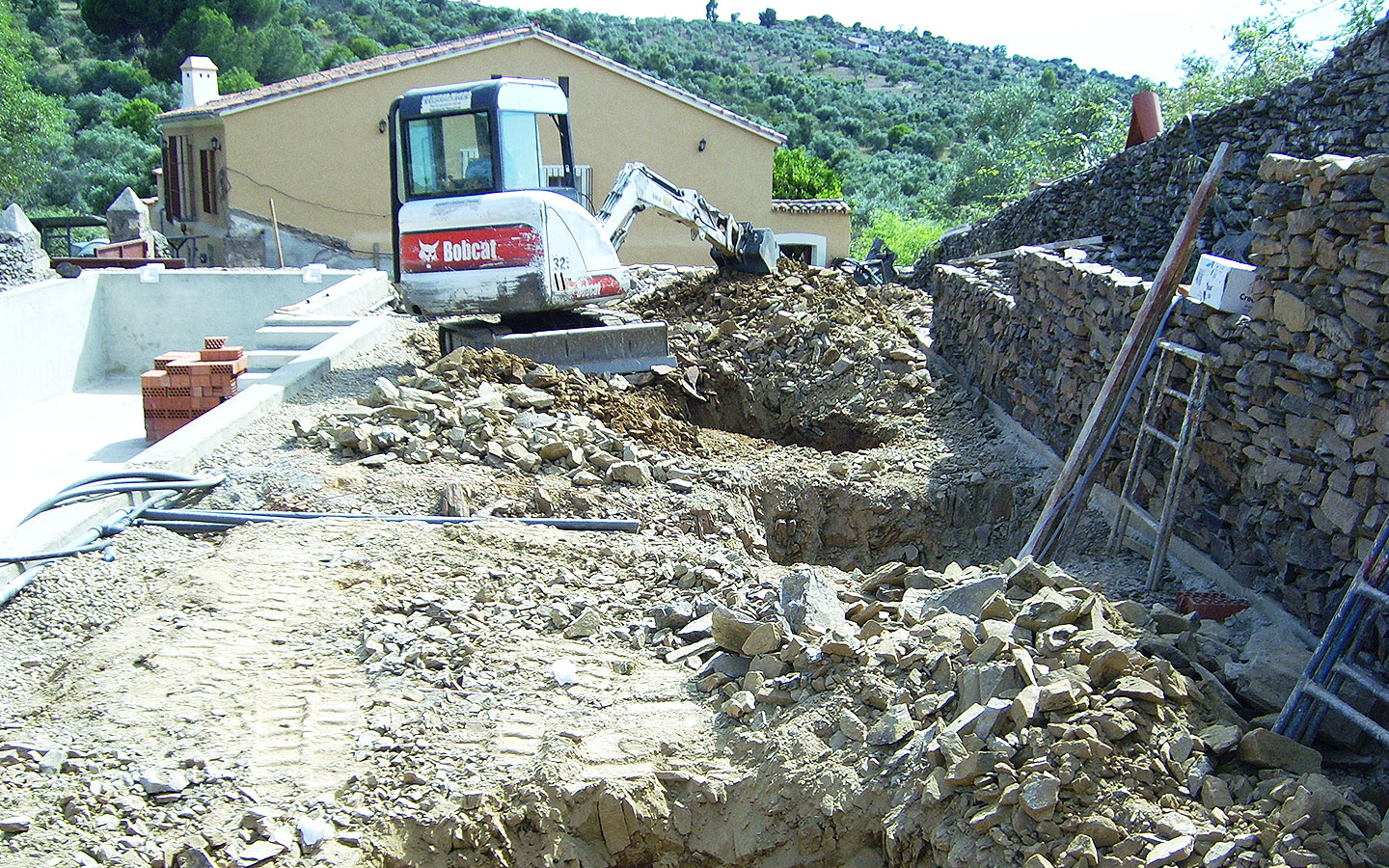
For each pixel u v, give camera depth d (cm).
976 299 1190
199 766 501
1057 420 955
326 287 1565
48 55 5741
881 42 10938
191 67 2777
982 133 4222
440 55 2311
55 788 479
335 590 667
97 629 632
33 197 3719
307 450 897
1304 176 602
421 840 484
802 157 3631
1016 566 610
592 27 8719
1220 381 683
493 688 583
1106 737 458
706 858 511
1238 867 401
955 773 464
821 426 1221
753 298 1454
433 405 961
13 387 1320
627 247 2580
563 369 1103
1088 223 1516
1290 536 613
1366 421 550
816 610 610
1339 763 471
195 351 1580
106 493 766
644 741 543
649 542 778
